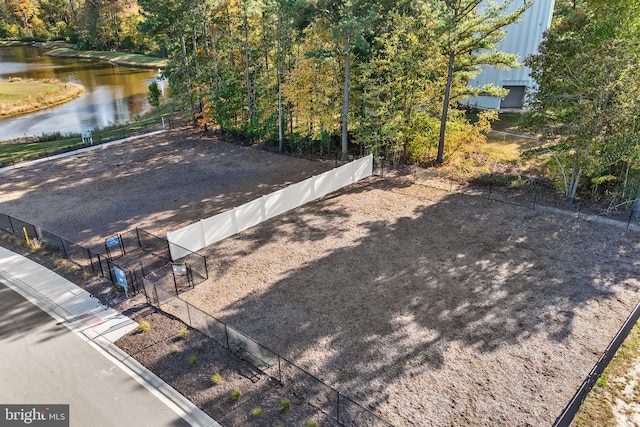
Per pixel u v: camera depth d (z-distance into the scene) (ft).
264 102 110.83
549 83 71.36
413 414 34.91
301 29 93.15
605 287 50.70
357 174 87.10
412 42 85.46
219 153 107.24
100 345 43.50
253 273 55.88
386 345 42.50
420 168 92.73
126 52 333.01
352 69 99.40
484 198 76.84
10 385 38.70
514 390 37.04
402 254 59.31
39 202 79.71
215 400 36.70
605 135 66.44
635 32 69.00
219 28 127.13
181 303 50.11
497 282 52.26
